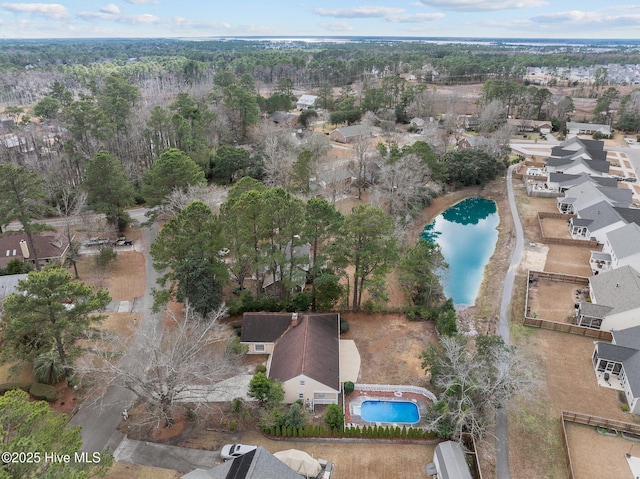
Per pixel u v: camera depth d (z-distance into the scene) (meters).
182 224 47.78
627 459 35.12
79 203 61.94
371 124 133.88
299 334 43.34
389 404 40.31
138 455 34.72
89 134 86.62
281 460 32.25
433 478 33.41
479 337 38.94
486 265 68.75
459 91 187.75
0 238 61.50
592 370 44.50
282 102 146.50
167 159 66.81
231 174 93.62
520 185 98.50
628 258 59.12
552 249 70.06
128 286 57.53
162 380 36.28
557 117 151.88
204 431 37.19
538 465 34.53
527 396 39.16
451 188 96.81
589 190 83.12
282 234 48.19
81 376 37.72
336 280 49.53
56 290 36.25
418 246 53.34
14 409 24.98
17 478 22.31
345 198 87.94
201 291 46.16
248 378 42.62
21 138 106.81
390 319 52.34
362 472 33.84
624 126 143.00
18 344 39.25
